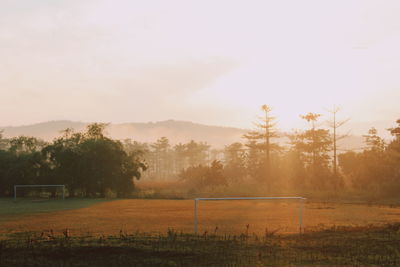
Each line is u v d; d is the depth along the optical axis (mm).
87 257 11219
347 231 16250
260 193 57062
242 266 10336
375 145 76625
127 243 13211
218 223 21406
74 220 23188
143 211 29516
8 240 14305
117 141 56531
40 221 22844
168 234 15391
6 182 56031
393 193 48438
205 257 11242
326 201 42406
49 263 10523
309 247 12727
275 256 11398
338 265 10492
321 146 81125
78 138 57188
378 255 11625
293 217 24594
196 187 69562
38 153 56500
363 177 59562
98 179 53219
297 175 68625
